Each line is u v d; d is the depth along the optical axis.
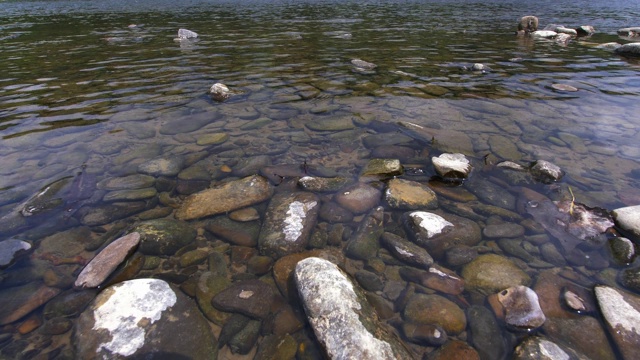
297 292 0.68
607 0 6.21
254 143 1.20
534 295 0.66
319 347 0.60
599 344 0.60
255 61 2.21
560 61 2.27
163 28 3.44
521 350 0.59
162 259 0.76
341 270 0.71
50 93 1.62
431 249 0.79
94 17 4.20
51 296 0.68
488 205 0.92
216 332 0.63
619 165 1.07
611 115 1.40
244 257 0.77
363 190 0.96
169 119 1.36
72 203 0.90
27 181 0.98
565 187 0.97
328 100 1.56
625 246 0.77
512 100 1.57
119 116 1.38
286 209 0.88
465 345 0.61
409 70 2.03
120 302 0.64
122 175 1.02
